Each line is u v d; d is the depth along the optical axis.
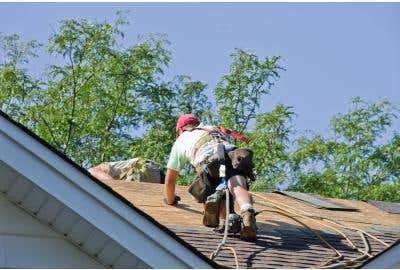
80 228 12.73
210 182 15.65
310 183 37.56
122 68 38.69
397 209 19.83
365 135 38.25
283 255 15.02
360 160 38.09
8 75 37.94
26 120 37.91
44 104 38.38
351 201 20.03
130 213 12.70
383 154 38.19
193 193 15.77
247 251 14.84
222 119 38.16
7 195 12.74
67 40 38.28
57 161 12.56
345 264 14.73
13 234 12.77
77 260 12.91
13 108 38.34
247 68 38.38
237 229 15.23
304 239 15.95
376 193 36.97
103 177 19.56
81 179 12.62
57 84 38.59
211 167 15.59
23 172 12.48
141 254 12.68
